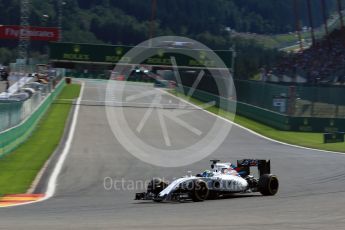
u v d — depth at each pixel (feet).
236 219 93.40
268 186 127.03
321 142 294.87
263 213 100.83
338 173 176.35
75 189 140.87
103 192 136.15
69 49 504.84
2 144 199.00
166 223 88.53
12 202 120.67
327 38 637.30
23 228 81.56
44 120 339.36
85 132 292.81
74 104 440.86
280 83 507.30
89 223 87.97
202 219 93.20
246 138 298.35
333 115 363.76
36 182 151.33
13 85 519.60
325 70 557.74
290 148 261.24
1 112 196.54
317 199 122.01
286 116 352.90
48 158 200.95
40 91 350.02
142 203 116.06
